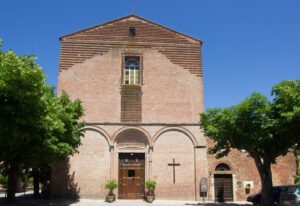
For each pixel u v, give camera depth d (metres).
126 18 33.16
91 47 32.28
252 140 24.22
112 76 31.92
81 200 28.94
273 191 25.81
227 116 24.47
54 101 24.61
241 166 31.86
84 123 28.12
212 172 31.47
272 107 23.45
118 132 30.94
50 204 25.58
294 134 22.89
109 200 28.52
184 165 30.92
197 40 33.41
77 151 27.88
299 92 21.92
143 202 28.66
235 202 30.39
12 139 18.47
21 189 48.25
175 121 31.55
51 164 23.27
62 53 32.00
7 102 17.33
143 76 32.19
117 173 30.45
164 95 31.98
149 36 33.03
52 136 22.30
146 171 30.70
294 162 32.72
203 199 30.34
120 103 31.52
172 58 32.81
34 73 17.03
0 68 16.62
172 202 28.94
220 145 26.00
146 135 31.12
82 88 31.47
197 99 32.16
